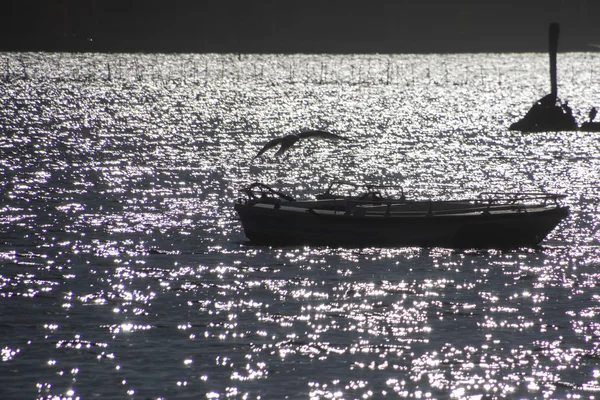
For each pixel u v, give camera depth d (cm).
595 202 14362
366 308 8156
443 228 10719
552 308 8188
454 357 6894
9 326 7481
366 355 6912
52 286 8788
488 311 8081
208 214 12962
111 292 8612
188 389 6250
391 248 10675
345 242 10756
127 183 16025
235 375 6500
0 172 17150
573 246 10931
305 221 10750
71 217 12512
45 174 17038
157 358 6806
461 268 9719
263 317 7856
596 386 6372
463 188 16338
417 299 8469
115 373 6500
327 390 6269
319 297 8512
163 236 11306
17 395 6109
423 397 6181
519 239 10850
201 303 8275
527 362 6800
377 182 17125
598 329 7575
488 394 6228
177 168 18462
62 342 7119
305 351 6994
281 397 6138
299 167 19188
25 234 11244
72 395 6125
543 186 16475
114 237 11169
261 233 10925
